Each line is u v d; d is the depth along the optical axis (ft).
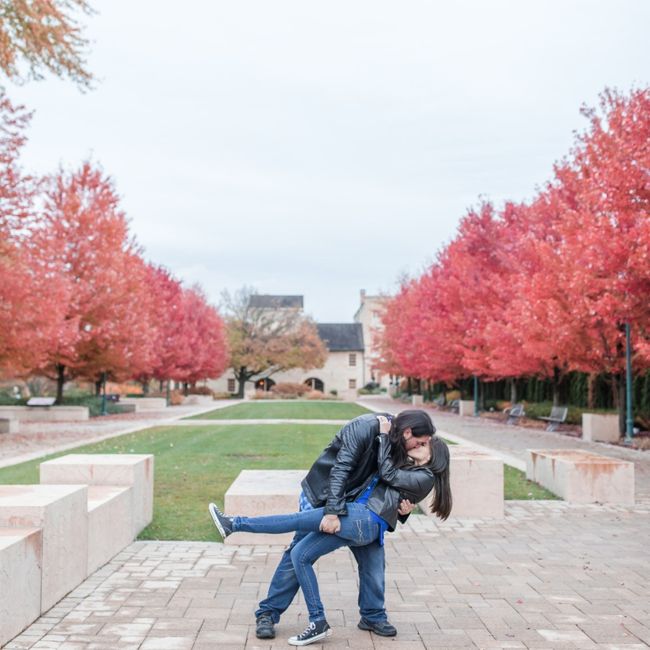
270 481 26.71
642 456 50.90
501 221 93.04
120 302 90.94
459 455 29.81
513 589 18.39
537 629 15.29
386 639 14.62
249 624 15.47
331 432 66.59
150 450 49.90
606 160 55.06
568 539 24.49
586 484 31.53
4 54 43.01
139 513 24.56
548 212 75.82
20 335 60.90
